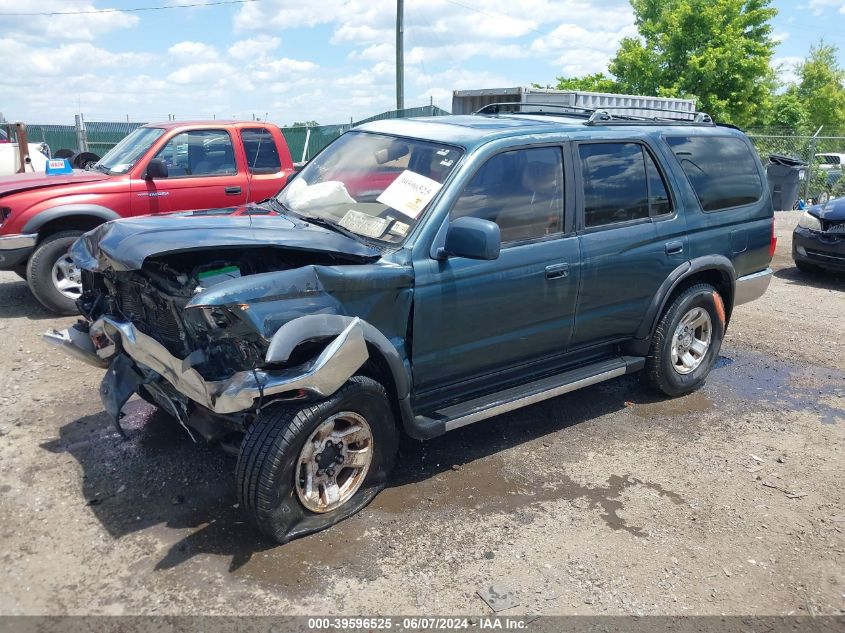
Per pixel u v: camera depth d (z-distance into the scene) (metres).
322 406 3.37
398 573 3.32
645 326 5.03
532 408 5.26
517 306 4.19
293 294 3.28
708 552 3.62
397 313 3.71
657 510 3.97
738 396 5.65
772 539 3.76
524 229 4.21
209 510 3.73
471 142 4.09
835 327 7.59
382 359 3.66
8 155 12.41
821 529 3.87
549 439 4.77
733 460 4.59
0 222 6.71
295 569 3.30
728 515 3.96
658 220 4.93
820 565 3.56
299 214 4.25
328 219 4.12
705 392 5.71
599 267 4.55
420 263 3.73
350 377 3.52
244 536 3.52
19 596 3.05
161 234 3.40
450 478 4.20
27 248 6.73
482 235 3.54
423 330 3.81
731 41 27.33
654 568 3.47
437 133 4.32
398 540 3.56
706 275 5.47
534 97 14.34
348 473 3.75
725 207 5.43
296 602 3.09
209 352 3.26
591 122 4.76
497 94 14.77
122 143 8.34
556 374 4.74
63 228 7.12
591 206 4.54
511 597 3.20
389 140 4.48
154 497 3.83
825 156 25.89
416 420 3.91
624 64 29.81
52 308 6.98
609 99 14.62
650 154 4.95
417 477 4.19
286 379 3.14
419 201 3.92
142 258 3.15
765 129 28.28
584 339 4.73
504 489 4.11
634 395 5.58
